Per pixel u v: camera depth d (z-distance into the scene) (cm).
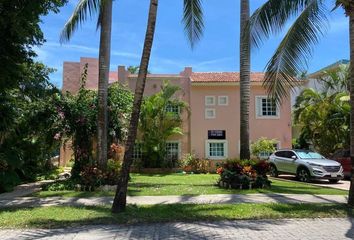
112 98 2089
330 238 802
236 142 2964
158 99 2766
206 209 1103
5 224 932
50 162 2730
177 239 795
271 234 834
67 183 1711
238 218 994
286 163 2294
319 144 2916
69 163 3030
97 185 1630
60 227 910
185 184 1853
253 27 1314
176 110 2962
